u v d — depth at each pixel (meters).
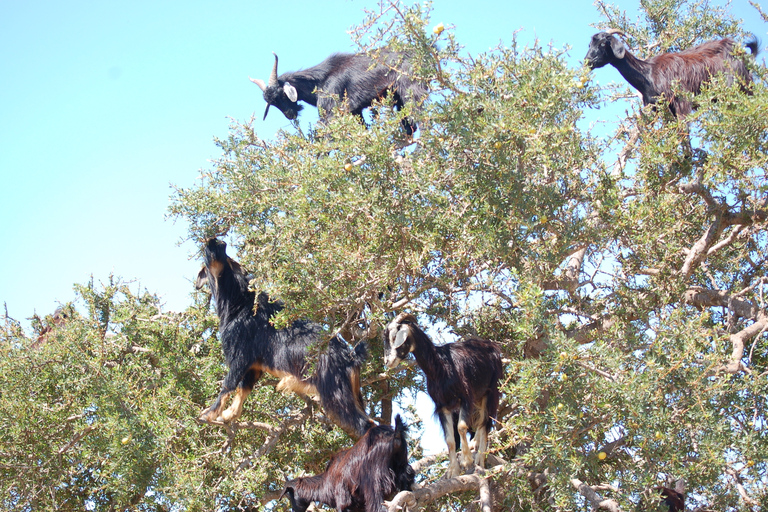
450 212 6.60
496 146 6.24
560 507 5.55
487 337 7.85
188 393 7.58
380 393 9.09
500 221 6.52
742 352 6.66
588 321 7.71
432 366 6.67
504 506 6.96
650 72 9.12
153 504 7.28
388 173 6.58
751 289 7.84
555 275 6.54
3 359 7.51
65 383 7.46
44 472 7.34
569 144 6.48
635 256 7.22
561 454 5.37
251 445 8.12
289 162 7.57
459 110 6.47
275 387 8.20
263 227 7.52
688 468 5.41
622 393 5.31
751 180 6.54
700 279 8.61
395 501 5.61
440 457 7.30
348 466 6.45
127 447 6.71
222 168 7.75
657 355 5.61
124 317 7.91
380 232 6.48
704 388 5.54
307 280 6.57
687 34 10.41
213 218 7.73
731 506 6.05
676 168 7.42
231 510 7.89
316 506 6.86
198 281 8.43
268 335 7.78
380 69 10.11
